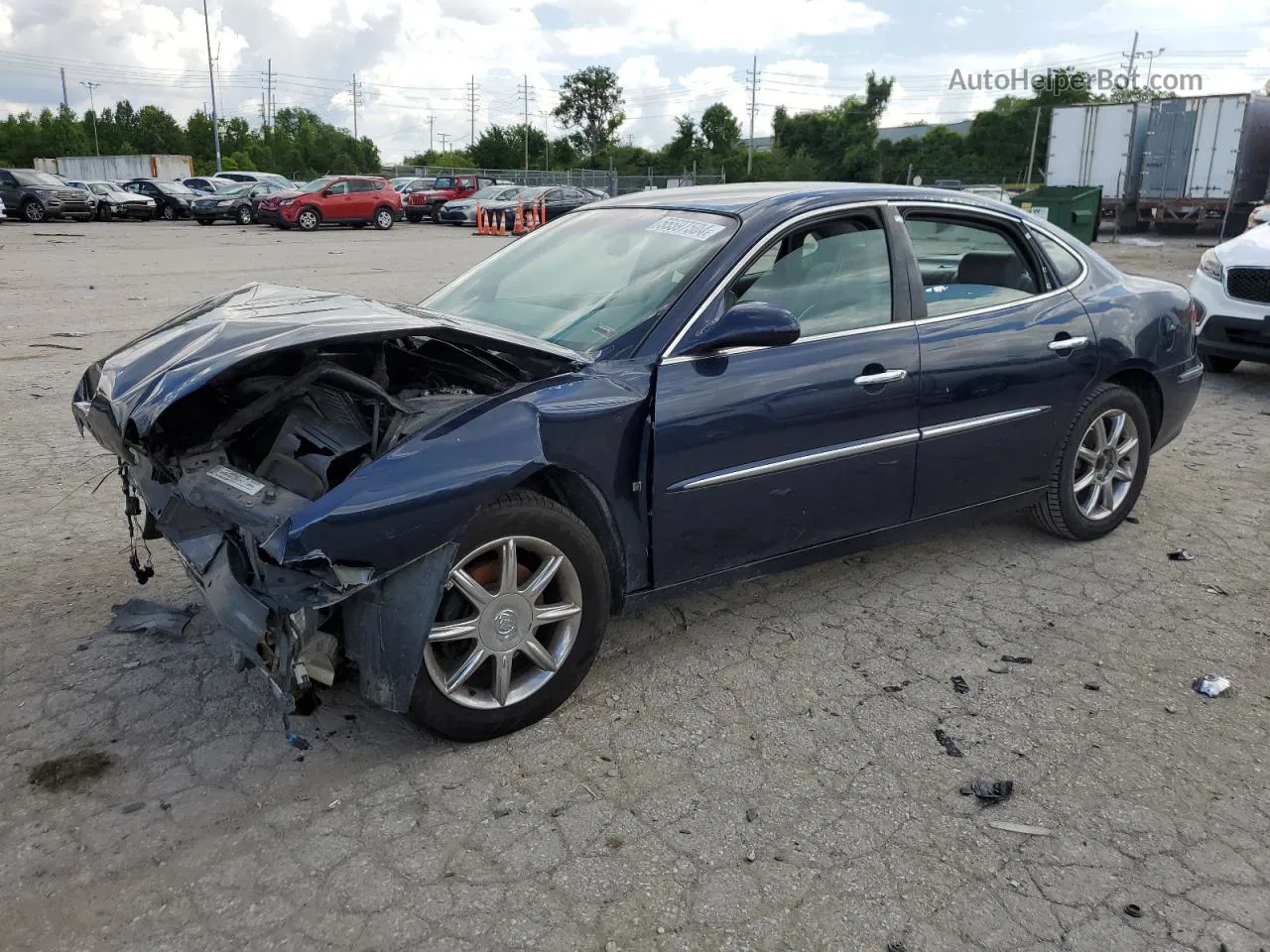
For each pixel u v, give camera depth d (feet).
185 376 9.27
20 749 9.82
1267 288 25.17
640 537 10.72
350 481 8.64
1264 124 82.89
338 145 308.81
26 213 101.86
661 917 7.77
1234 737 10.32
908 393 12.32
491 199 105.29
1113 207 87.97
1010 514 15.67
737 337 10.44
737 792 9.34
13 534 15.33
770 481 11.37
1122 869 8.36
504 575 9.70
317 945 7.45
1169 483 18.74
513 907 7.85
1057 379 14.05
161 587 13.48
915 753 10.00
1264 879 8.26
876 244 12.55
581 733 10.30
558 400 9.87
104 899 7.89
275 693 9.04
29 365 27.73
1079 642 12.40
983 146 253.85
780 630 12.65
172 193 114.21
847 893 8.05
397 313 10.59
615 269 12.07
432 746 10.03
